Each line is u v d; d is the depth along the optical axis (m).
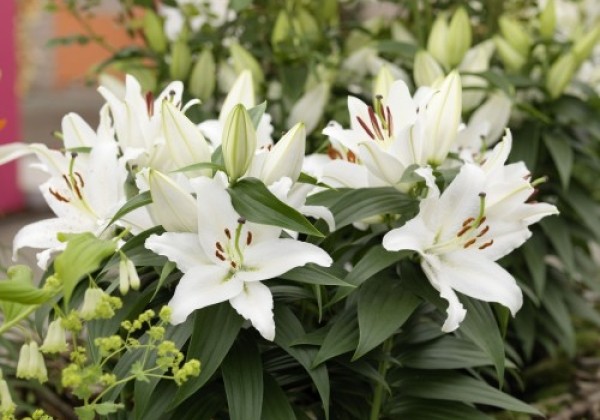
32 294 1.03
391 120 1.31
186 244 1.18
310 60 2.01
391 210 1.28
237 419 1.19
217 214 1.17
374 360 1.34
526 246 1.96
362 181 1.33
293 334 1.24
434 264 1.23
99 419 1.45
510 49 2.05
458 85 1.27
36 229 1.29
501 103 1.81
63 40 2.27
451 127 1.28
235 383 1.21
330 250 1.37
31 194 4.09
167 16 2.36
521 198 1.23
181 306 1.15
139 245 1.22
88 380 1.08
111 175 1.28
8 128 3.86
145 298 1.24
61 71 6.49
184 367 1.09
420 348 1.37
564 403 2.02
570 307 2.11
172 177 1.29
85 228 1.29
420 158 1.28
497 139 1.96
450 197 1.23
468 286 1.23
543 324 2.11
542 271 1.95
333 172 1.33
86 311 1.05
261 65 2.34
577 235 2.08
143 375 1.10
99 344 1.08
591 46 1.97
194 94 2.00
